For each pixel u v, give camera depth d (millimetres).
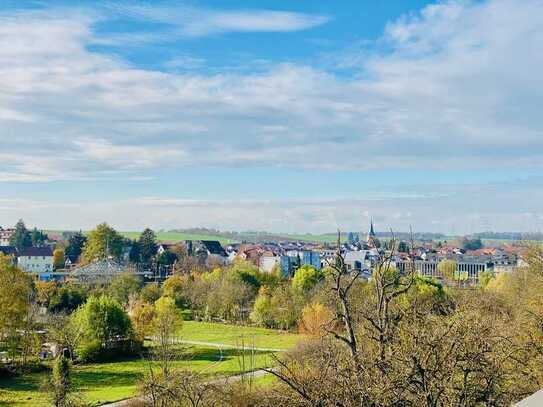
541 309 42969
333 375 26188
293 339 108000
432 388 23312
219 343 106188
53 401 63188
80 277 175750
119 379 80688
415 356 23969
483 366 24953
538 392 17188
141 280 180375
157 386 41688
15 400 66562
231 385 45438
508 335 30359
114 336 99375
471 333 25484
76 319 99688
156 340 101312
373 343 29125
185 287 150250
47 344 101375
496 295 67750
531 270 64000
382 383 23922
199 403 40719
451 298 55625
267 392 34625
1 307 85500
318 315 84375
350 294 41781
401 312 29562
